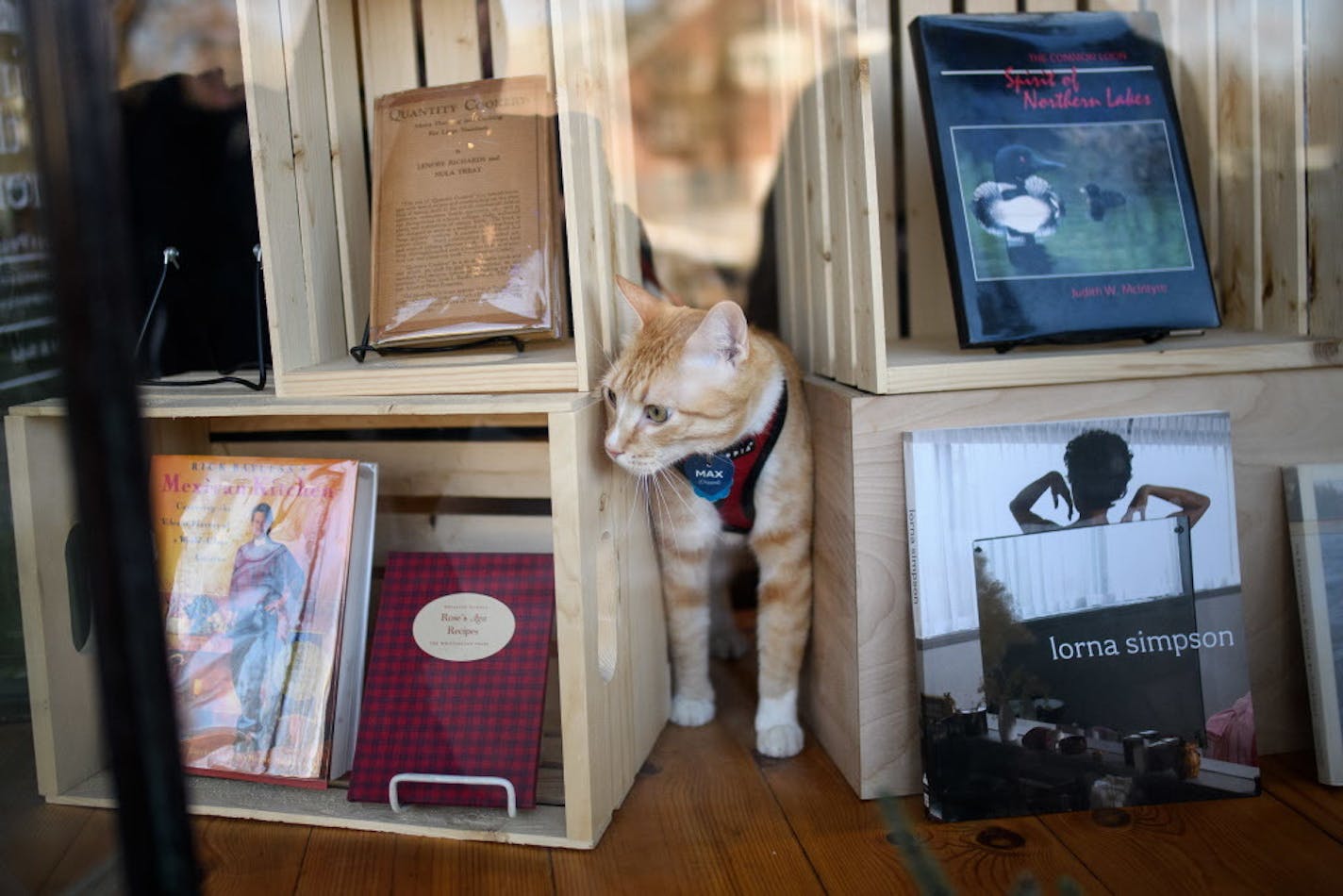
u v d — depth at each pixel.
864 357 1.36
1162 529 1.34
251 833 1.33
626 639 1.42
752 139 1.94
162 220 1.44
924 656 1.30
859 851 1.26
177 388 1.44
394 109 1.48
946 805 1.29
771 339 1.65
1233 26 1.56
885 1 1.76
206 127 1.46
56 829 1.12
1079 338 1.40
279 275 1.37
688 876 1.22
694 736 1.60
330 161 1.51
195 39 1.40
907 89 1.81
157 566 0.73
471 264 1.42
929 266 1.87
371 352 1.52
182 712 0.81
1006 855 1.23
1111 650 1.32
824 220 1.55
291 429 1.75
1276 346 1.36
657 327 1.40
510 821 1.32
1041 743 1.31
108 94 0.68
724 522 1.52
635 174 1.82
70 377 0.69
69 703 1.25
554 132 1.45
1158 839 1.25
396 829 1.32
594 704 1.28
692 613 1.61
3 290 0.91
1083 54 1.48
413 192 1.46
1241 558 1.39
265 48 1.35
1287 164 1.48
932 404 1.32
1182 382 1.35
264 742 1.38
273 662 1.39
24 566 1.26
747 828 1.32
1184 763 1.32
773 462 1.48
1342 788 1.34
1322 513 1.36
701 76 1.91
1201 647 1.33
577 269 1.28
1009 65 1.46
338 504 1.40
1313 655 1.35
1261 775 1.38
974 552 1.31
